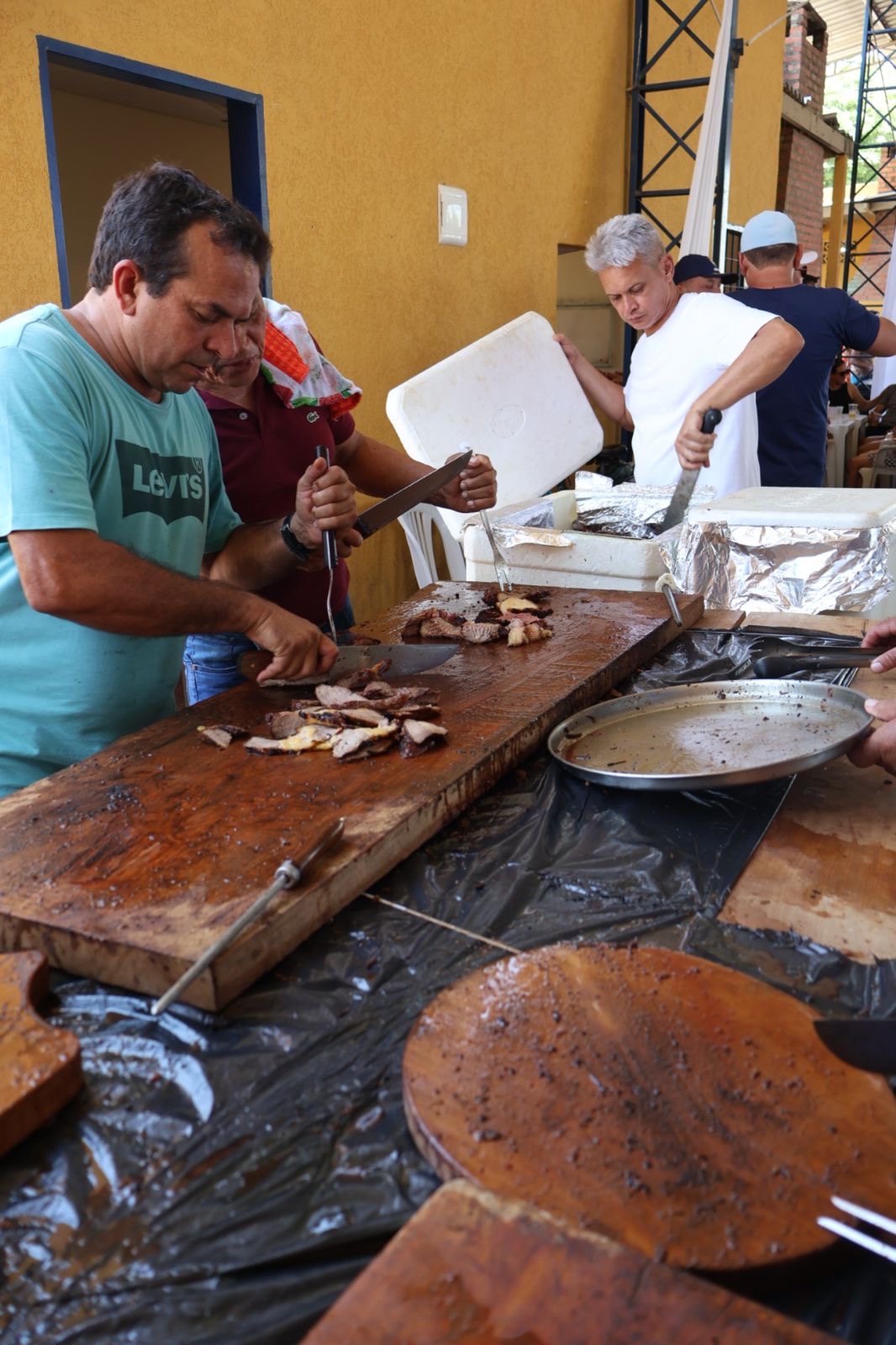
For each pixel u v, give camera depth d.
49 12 2.88
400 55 4.23
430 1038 0.94
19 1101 0.86
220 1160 0.85
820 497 2.92
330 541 1.94
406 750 1.54
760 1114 0.84
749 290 4.06
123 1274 0.75
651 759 1.57
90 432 1.71
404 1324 0.64
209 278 1.62
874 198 13.30
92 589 1.58
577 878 1.29
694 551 2.80
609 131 5.89
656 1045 0.92
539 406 4.21
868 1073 0.89
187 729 1.72
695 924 1.17
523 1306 0.64
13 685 1.80
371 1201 0.81
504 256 5.16
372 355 4.37
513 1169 0.79
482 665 2.01
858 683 1.97
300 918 1.14
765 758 1.53
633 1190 0.77
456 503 2.64
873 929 1.15
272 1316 0.72
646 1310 0.64
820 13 12.94
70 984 1.09
